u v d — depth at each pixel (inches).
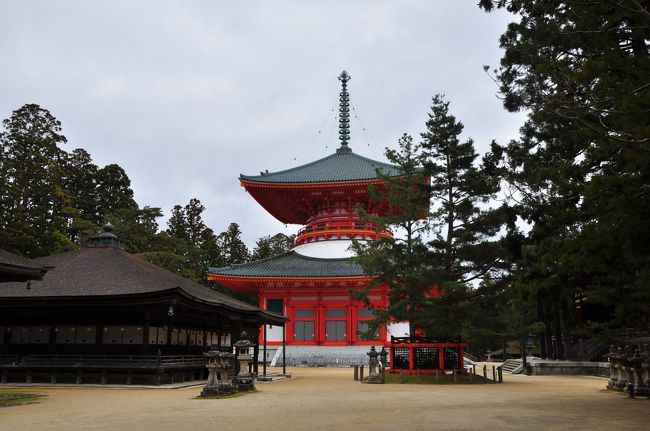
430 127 1359.5
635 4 561.9
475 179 1316.4
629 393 893.2
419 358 1389.0
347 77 3097.9
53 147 2778.1
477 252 1290.6
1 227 2260.1
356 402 798.5
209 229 3661.4
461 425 545.6
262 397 885.2
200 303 1167.0
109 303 1109.1
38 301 1124.5
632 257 599.8
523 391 1023.6
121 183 3299.7
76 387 1070.4
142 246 2815.0
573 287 748.6
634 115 530.3
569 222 724.0
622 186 558.6
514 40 904.3
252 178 2472.9
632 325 1390.3
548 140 892.0
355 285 2257.6
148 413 655.8
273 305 2340.1
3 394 912.3
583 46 741.3
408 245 1384.1
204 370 1322.6
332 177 2480.3
